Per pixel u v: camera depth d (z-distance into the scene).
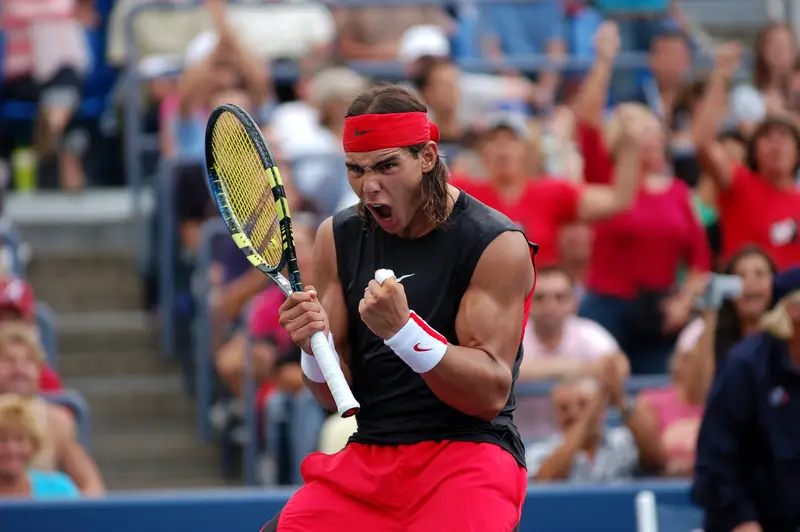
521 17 39.00
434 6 38.03
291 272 11.36
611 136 26.58
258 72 32.62
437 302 11.32
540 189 26.47
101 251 35.38
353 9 38.12
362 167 10.95
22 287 25.44
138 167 35.09
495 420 11.62
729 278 20.55
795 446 16.36
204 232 28.45
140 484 28.33
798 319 16.23
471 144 28.70
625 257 26.53
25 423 20.11
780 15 45.69
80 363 31.39
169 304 30.98
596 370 21.80
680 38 35.09
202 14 36.88
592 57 38.69
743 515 16.41
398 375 11.50
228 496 18.92
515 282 11.23
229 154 12.23
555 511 19.14
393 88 10.98
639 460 21.20
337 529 11.43
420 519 11.22
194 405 30.48
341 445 21.58
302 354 11.59
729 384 16.58
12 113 38.88
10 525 18.55
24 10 38.62
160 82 35.25
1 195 34.66
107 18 40.34
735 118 34.81
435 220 11.21
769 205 26.91
